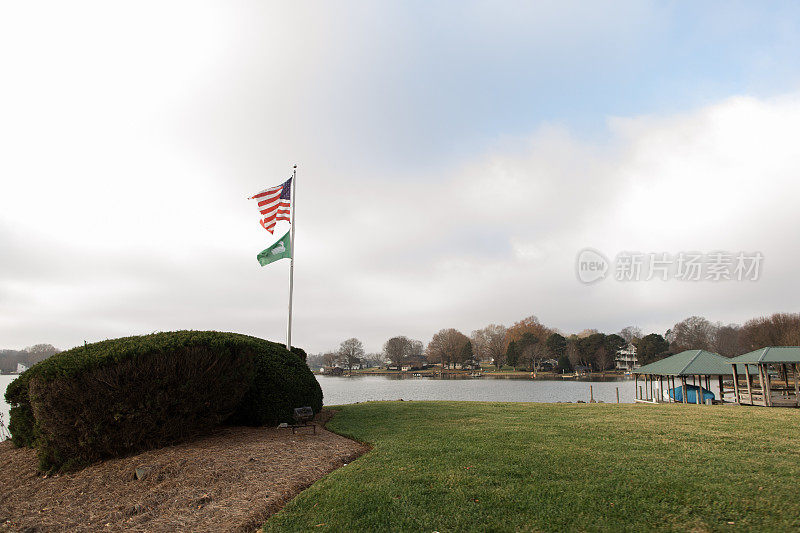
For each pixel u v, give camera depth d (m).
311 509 5.85
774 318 69.44
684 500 5.79
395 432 10.69
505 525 5.25
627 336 149.62
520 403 18.39
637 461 7.69
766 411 15.28
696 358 24.55
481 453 8.30
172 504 6.18
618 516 5.40
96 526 5.61
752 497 5.80
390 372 146.50
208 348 9.32
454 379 107.50
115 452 8.32
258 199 17.75
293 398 11.59
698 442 9.34
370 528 5.27
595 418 12.97
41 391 7.85
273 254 17.33
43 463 8.22
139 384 8.41
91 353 8.24
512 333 139.88
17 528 5.64
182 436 9.15
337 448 9.08
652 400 28.75
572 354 114.00
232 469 7.37
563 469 7.25
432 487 6.47
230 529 5.36
